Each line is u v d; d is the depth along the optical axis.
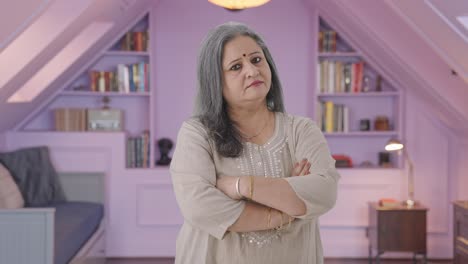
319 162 1.46
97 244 4.64
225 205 1.38
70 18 3.43
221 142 1.42
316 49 5.24
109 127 5.26
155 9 5.45
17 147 5.05
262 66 1.40
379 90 5.30
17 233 3.18
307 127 1.50
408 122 5.18
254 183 1.38
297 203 1.37
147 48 5.30
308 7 5.44
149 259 5.16
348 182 5.21
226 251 1.41
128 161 5.26
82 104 5.46
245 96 1.38
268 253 1.40
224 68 1.39
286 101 5.51
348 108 5.45
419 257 5.21
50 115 5.41
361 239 5.24
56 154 5.11
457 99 4.18
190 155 1.43
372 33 4.10
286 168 1.47
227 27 1.41
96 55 5.21
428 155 5.19
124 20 4.79
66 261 3.57
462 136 4.90
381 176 5.20
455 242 3.90
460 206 3.82
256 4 3.51
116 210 5.18
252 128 1.46
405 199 5.20
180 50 5.48
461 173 5.03
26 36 3.41
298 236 1.43
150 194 5.22
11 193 4.18
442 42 3.31
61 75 4.65
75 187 5.11
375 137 5.53
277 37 5.48
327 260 5.14
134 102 5.53
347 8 4.02
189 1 5.46
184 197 1.41
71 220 4.12
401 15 3.37
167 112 5.52
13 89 3.88
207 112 1.44
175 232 5.25
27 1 2.54
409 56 4.09
